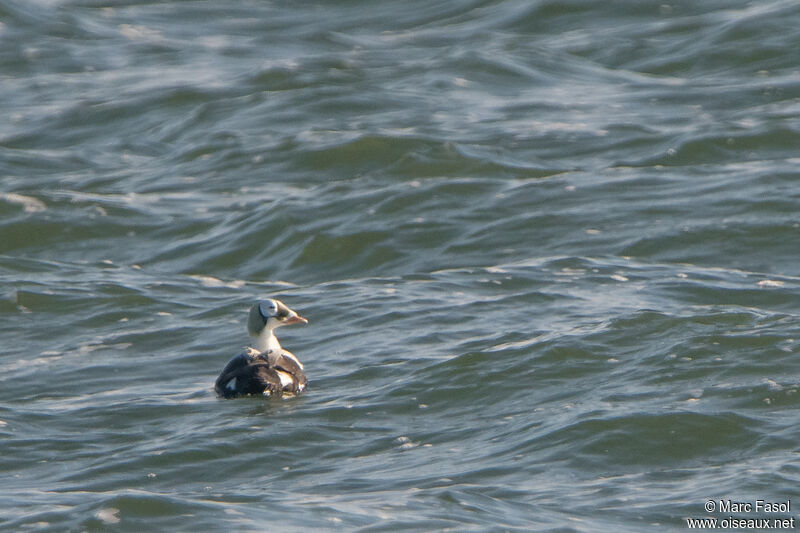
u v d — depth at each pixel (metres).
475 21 41.78
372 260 21.64
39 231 24.25
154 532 10.81
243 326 18.41
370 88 33.47
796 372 14.35
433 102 32.22
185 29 44.09
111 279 21.28
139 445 13.84
